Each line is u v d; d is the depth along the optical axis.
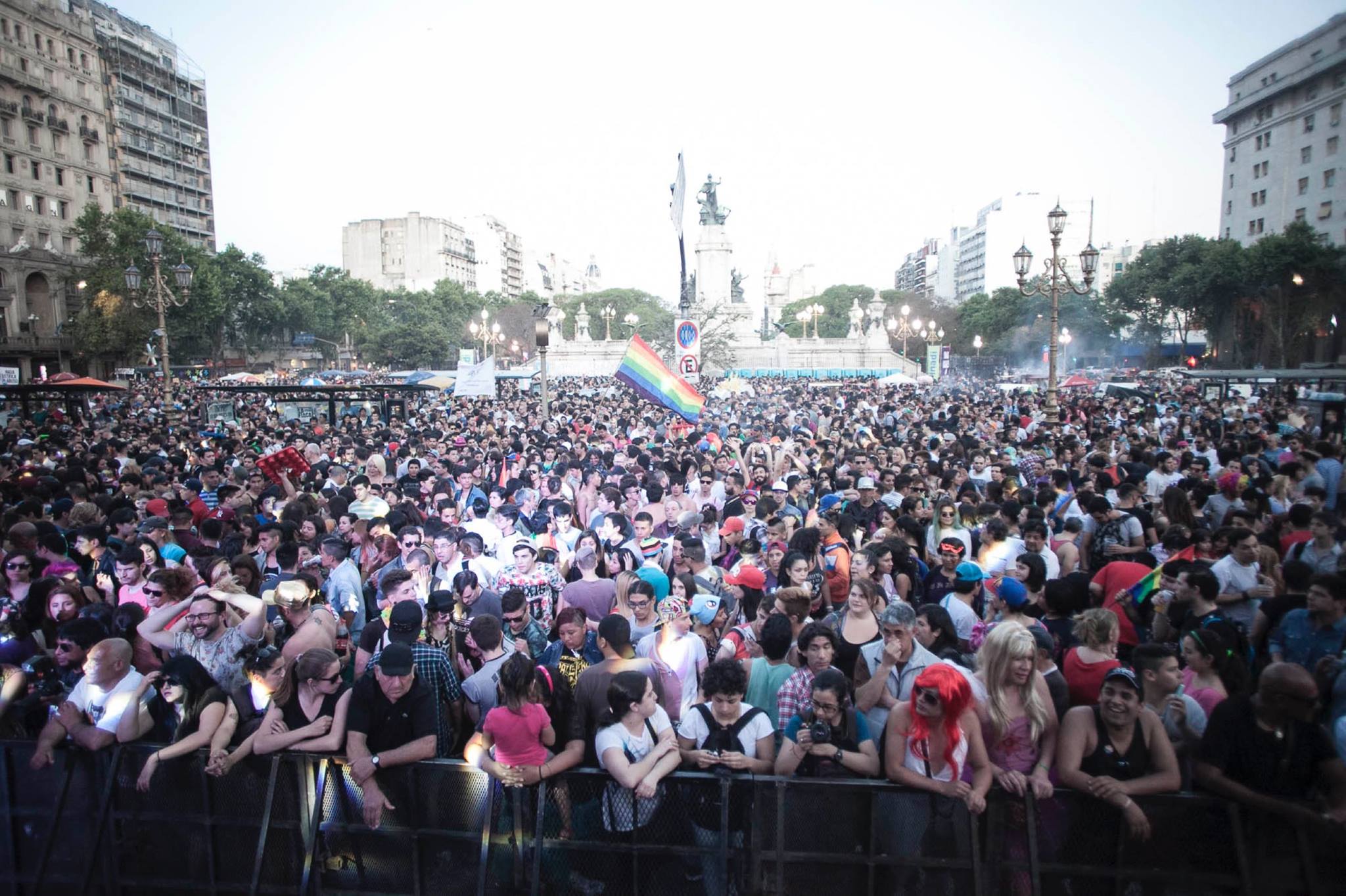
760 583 7.80
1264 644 6.59
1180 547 7.99
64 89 72.69
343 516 10.98
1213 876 4.50
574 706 5.38
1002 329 88.06
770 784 4.75
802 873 4.75
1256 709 4.58
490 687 5.89
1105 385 46.78
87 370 69.62
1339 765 4.44
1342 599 5.83
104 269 64.94
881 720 5.51
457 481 13.22
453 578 7.32
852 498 11.28
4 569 7.69
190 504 11.67
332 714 5.35
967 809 4.61
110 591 8.38
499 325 99.06
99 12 87.44
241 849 5.19
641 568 7.22
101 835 5.29
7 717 5.99
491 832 4.95
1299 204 66.38
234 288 84.06
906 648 5.43
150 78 93.06
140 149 90.81
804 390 43.59
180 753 5.20
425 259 153.12
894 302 112.88
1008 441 18.38
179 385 46.44
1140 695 5.13
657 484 11.20
